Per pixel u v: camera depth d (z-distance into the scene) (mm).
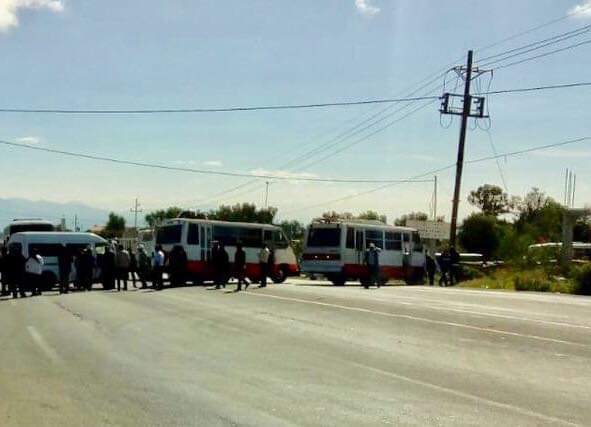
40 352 13781
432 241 55219
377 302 24328
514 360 12898
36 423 8398
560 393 10188
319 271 39188
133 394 10000
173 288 32969
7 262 28203
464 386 10648
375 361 12781
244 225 38844
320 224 39594
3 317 20188
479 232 70812
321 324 18141
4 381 10922
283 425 8328
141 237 45812
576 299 27688
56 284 36094
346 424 8375
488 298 27469
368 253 35625
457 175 45375
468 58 45469
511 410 9148
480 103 45500
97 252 36875
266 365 12352
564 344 14766
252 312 21062
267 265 33219
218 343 14953
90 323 18609
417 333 16438
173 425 8312
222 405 9336
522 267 46844
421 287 37625
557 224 71375
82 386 10547
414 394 10070
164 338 15742
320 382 10898
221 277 32219
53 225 46344
